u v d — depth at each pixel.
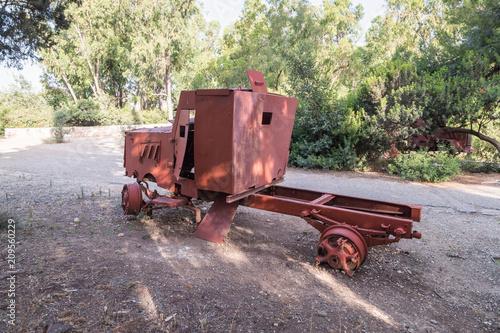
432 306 3.56
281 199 4.77
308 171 13.22
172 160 4.88
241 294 3.33
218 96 4.00
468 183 10.80
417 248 5.24
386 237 4.20
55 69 38.88
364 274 4.20
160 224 5.41
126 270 3.57
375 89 12.86
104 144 21.94
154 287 3.25
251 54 28.72
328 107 13.78
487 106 12.15
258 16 28.94
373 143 13.15
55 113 30.42
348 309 3.25
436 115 12.52
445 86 12.13
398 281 4.11
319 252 4.44
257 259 4.34
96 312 2.75
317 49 26.86
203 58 33.56
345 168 13.56
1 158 14.17
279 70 25.92
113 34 35.72
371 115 13.91
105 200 6.79
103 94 38.25
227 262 4.12
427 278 4.25
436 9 16.91
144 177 5.93
